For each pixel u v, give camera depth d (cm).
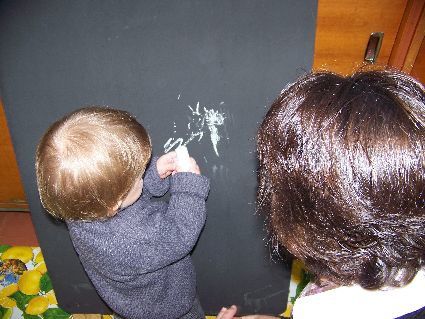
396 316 47
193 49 86
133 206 86
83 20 84
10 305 148
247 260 120
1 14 84
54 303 147
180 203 88
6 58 88
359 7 87
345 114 42
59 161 73
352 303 49
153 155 100
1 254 161
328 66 98
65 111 95
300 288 139
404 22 88
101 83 91
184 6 82
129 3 82
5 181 151
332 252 46
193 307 118
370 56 94
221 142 98
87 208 76
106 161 73
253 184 104
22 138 99
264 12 81
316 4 80
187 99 92
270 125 47
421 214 40
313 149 42
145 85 91
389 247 43
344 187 41
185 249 88
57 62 89
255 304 132
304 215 45
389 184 39
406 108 41
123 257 83
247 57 86
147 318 101
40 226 115
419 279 47
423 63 102
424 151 39
